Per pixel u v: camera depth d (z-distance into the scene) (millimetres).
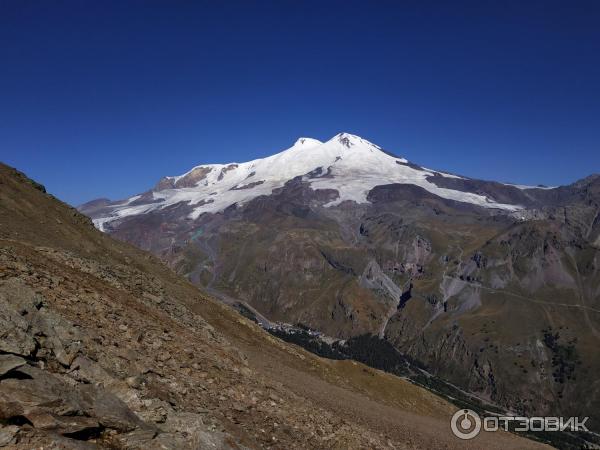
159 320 35219
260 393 28516
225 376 28281
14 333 16375
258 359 51062
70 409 14367
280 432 24625
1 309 16844
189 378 24938
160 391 20359
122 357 21828
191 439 16812
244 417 24125
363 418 42156
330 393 51156
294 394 34844
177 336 31516
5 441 12227
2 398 13375
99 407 15477
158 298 46875
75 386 15883
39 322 18562
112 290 37531
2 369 14281
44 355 17172
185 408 20703
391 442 35969
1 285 19219
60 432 13570
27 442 12523
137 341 25891
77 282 31828
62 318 20719
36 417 13438
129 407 17234
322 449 25328
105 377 18234
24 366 14883
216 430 19422
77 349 18969
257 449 20938
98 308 27438
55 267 34500
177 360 26484
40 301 20141
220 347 39719
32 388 14234
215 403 23750
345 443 28062
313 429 27594
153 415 17406
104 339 22953
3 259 27797
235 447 17969
